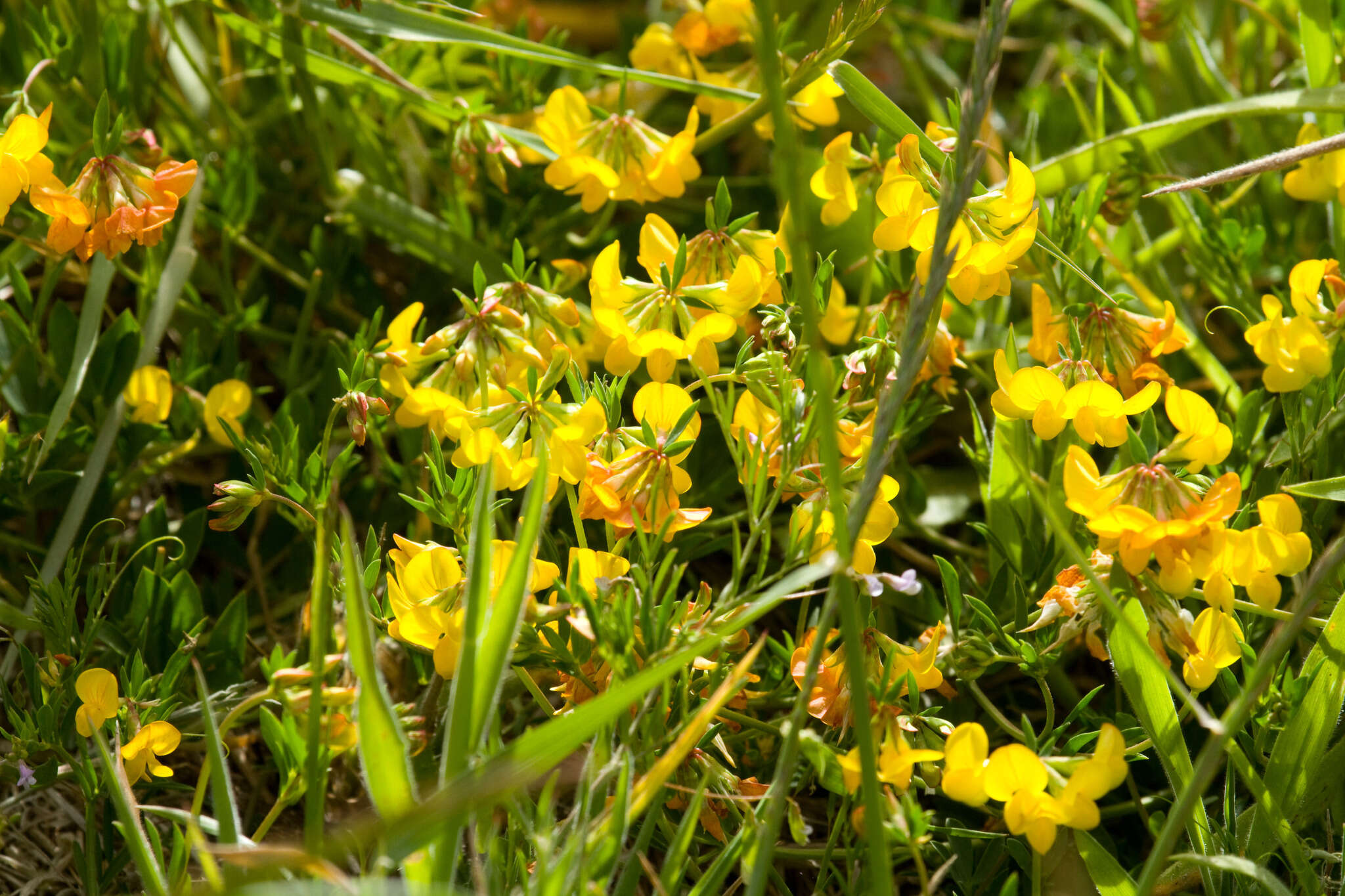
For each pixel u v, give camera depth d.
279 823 0.63
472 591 0.52
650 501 0.55
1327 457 0.61
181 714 0.59
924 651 0.57
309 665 0.54
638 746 0.56
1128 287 0.70
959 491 0.69
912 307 0.51
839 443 0.56
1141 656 0.56
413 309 0.58
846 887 0.56
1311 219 0.72
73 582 0.59
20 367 0.66
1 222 0.59
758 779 0.60
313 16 0.67
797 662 0.56
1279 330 0.57
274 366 0.71
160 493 0.70
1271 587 0.54
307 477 0.61
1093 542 0.61
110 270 0.66
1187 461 0.55
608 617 0.54
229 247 0.70
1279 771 0.57
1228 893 0.57
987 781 0.53
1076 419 0.55
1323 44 0.65
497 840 0.54
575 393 0.57
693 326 0.57
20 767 0.58
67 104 0.70
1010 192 0.57
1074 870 0.59
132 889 0.60
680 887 0.59
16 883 0.61
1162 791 0.61
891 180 0.57
